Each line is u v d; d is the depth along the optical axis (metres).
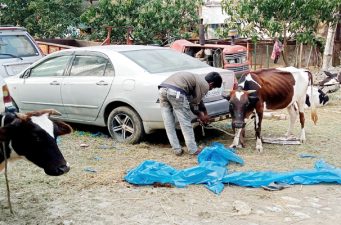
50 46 13.24
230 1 16.11
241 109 7.61
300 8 15.25
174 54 9.06
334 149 8.27
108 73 8.54
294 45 19.48
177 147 7.76
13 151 4.82
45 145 4.68
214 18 22.12
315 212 5.61
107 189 6.34
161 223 5.31
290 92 8.47
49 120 4.79
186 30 19.03
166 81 7.58
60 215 5.54
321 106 12.41
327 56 17.05
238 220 5.38
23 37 11.38
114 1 17.72
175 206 5.77
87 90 8.70
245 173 6.58
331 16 16.05
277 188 6.29
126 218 5.45
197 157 7.50
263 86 8.12
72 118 9.15
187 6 18.42
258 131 8.11
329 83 14.03
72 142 8.67
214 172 6.57
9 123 4.68
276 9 15.49
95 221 5.38
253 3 15.59
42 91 9.35
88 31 20.25
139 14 17.59
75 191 6.27
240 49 12.96
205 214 5.53
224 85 8.43
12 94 9.80
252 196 6.08
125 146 8.36
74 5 20.20
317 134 9.39
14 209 5.71
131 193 6.19
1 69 10.52
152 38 17.89
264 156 7.80
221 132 9.40
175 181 6.44
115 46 9.16
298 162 7.48
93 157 7.76
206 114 7.69
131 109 8.34
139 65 8.31
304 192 6.23
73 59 9.05
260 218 5.43
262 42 18.45
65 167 4.77
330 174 6.61
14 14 20.19
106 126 8.82
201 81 7.46
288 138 8.91
